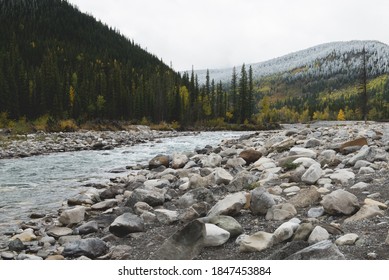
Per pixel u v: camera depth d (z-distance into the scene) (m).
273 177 8.77
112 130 48.94
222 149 17.64
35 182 12.59
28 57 113.00
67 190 11.14
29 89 65.69
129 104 79.50
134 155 21.58
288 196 7.12
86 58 122.25
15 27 141.38
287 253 4.29
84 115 66.69
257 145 18.30
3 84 58.84
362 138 11.52
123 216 6.42
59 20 167.00
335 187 7.20
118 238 6.10
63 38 154.50
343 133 16.77
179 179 10.45
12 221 7.79
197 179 9.29
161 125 66.88
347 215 5.44
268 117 105.00
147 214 6.84
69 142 29.14
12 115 58.72
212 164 12.48
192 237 4.93
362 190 6.71
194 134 48.81
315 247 3.99
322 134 17.81
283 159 10.25
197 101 88.69
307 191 6.51
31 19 158.12
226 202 6.39
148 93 84.31
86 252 5.38
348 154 10.41
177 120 82.06
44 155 21.97
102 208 8.34
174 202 8.15
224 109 90.81
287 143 13.76
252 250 4.72
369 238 4.41
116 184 11.45
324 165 9.44
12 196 10.30
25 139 29.80
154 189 8.59
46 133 39.16
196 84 102.12
